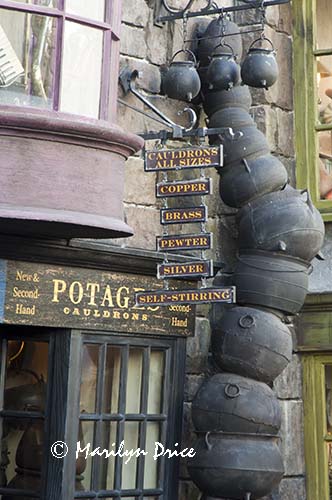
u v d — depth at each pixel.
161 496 9.73
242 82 10.32
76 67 8.62
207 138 10.40
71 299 9.17
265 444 9.60
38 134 8.30
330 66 11.09
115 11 8.96
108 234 8.77
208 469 9.48
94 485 9.30
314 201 10.91
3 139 8.23
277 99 10.91
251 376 9.68
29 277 8.98
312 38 11.12
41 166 8.31
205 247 9.02
